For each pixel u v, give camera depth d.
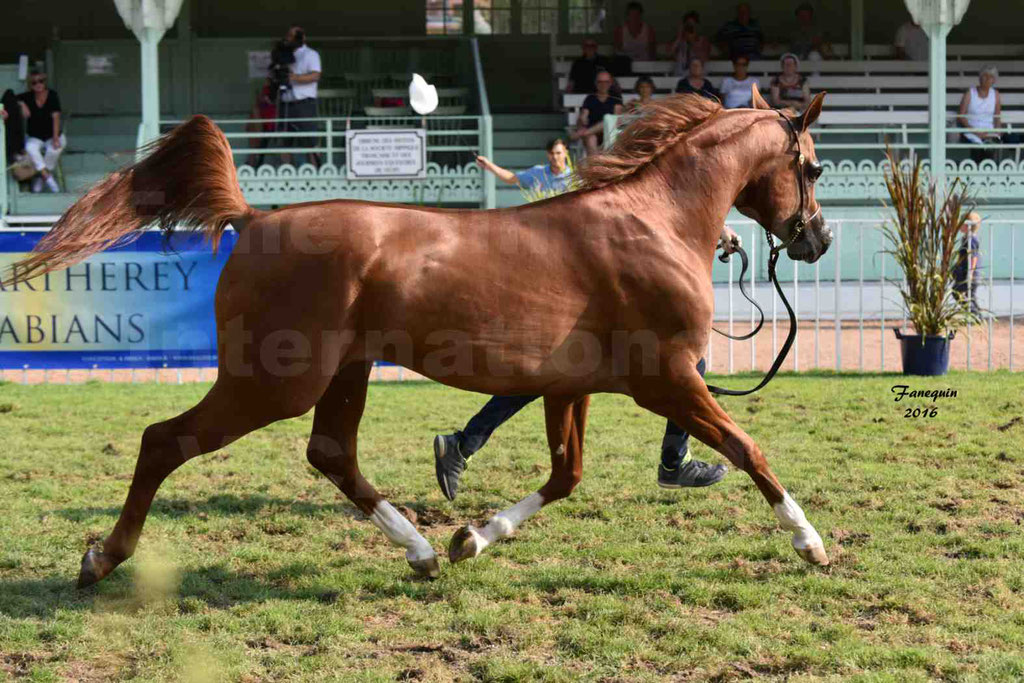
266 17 22.20
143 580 5.48
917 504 6.71
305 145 18.41
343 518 6.72
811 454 8.04
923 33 21.69
